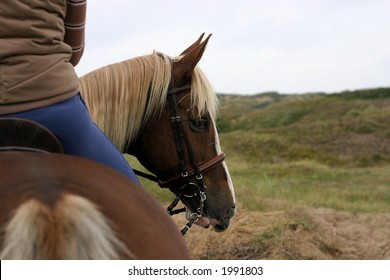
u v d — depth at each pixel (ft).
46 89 7.06
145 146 9.82
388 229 29.71
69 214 5.30
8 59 6.89
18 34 6.95
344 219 31.63
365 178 69.77
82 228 5.25
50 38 7.15
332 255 26.11
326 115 156.56
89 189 6.03
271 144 105.81
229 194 10.26
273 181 59.16
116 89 9.12
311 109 171.32
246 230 26.17
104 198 5.99
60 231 5.17
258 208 30.58
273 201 33.12
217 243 25.27
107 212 5.82
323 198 42.32
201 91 9.76
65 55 7.42
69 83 7.30
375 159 98.84
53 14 7.30
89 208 5.46
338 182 64.34
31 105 7.00
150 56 9.73
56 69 7.15
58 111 7.11
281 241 24.99
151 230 6.10
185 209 10.69
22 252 5.01
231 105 235.61
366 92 196.44
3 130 6.84
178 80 9.74
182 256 6.40
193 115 9.80
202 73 9.94
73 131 7.25
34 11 7.02
